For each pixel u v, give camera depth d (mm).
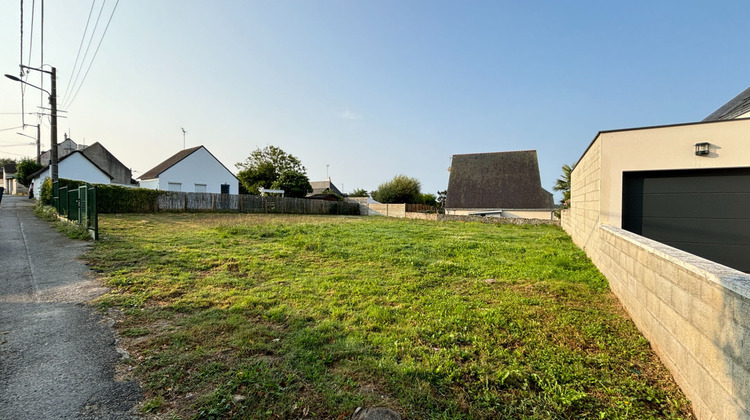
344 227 12625
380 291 4414
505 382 2324
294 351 2648
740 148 5148
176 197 17484
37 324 3068
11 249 6320
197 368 2363
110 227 9625
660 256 2699
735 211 5387
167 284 4430
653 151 5621
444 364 2500
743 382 1570
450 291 4516
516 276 5312
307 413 1934
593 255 6336
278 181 32969
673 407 2096
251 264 5746
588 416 1995
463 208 24141
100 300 3725
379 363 2484
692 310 2129
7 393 2029
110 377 2236
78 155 24344
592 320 3484
